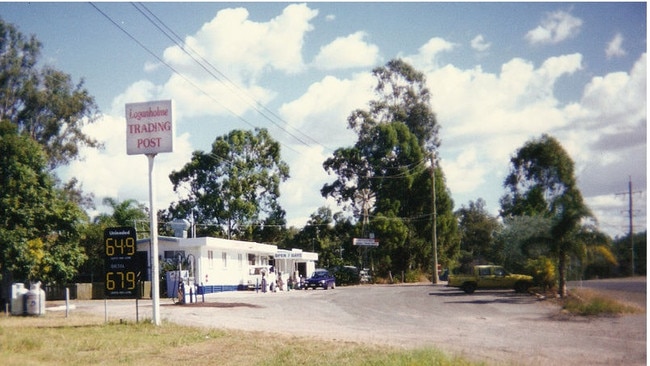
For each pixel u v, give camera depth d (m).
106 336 18.89
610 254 33.56
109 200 59.38
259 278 50.38
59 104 49.50
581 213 30.16
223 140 67.62
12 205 29.52
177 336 18.91
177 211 67.44
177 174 68.12
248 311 28.56
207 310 28.75
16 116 48.38
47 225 30.86
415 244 68.44
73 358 15.30
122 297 22.22
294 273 56.50
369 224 68.88
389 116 71.12
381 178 68.88
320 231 74.75
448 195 70.25
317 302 34.12
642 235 35.31
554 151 36.75
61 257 31.28
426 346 15.35
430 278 71.38
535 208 37.66
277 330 20.94
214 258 47.19
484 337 18.86
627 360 14.77
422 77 71.50
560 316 24.38
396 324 23.02
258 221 68.38
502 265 39.94
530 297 32.97
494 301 31.75
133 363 14.65
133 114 22.98
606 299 26.02
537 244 31.62
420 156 68.69
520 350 16.19
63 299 42.16
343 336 19.23
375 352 15.64
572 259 32.59
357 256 71.12
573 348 16.55
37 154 30.98
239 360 15.10
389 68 71.38
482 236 89.69
